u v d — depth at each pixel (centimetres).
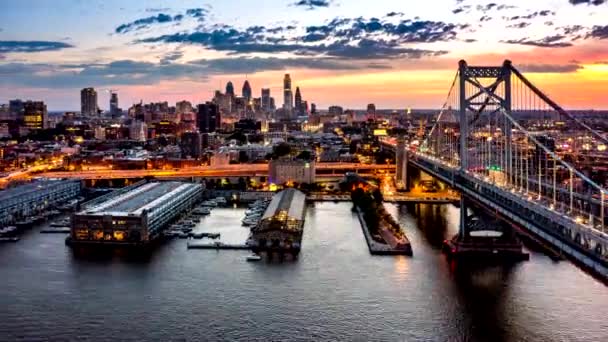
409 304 17938
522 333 15912
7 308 17762
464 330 16088
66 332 16100
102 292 19088
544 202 16625
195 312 17350
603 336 15700
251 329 16175
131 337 15762
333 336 15750
